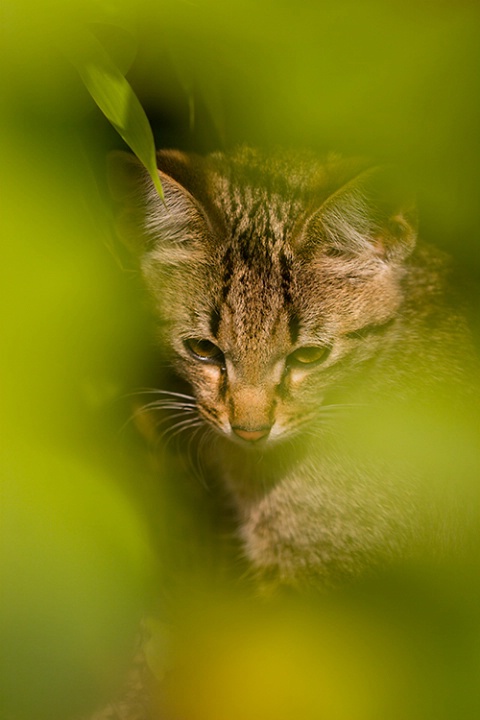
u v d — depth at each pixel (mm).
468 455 1396
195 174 1379
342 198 1367
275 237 1378
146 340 1391
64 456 1235
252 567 1440
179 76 1343
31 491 1163
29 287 1151
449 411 1403
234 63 1326
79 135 1281
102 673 1249
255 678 1407
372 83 1299
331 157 1395
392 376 1406
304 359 1391
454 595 1396
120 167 1346
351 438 1407
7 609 1115
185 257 1381
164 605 1438
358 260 1384
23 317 1164
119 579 1206
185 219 1373
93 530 1197
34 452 1192
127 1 1274
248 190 1386
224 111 1358
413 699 1356
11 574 1110
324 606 1420
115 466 1351
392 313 1397
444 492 1402
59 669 1178
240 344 1379
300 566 1430
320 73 1299
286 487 1420
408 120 1322
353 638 1403
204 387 1398
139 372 1395
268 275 1374
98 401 1371
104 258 1271
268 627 1419
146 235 1381
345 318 1388
